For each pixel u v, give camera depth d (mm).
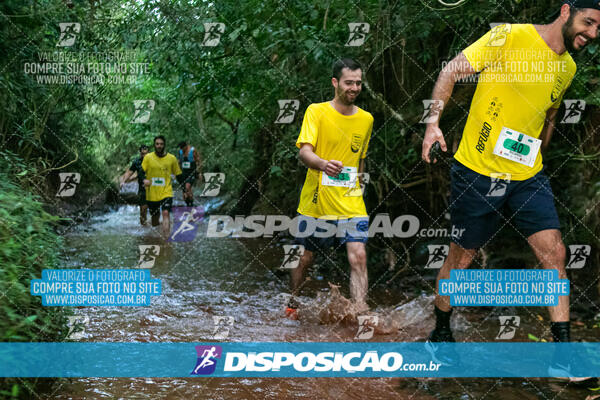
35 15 4871
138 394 2482
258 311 3984
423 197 5418
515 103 2691
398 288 4680
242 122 7879
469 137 2814
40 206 2773
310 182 3709
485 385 2611
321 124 3545
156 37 5820
